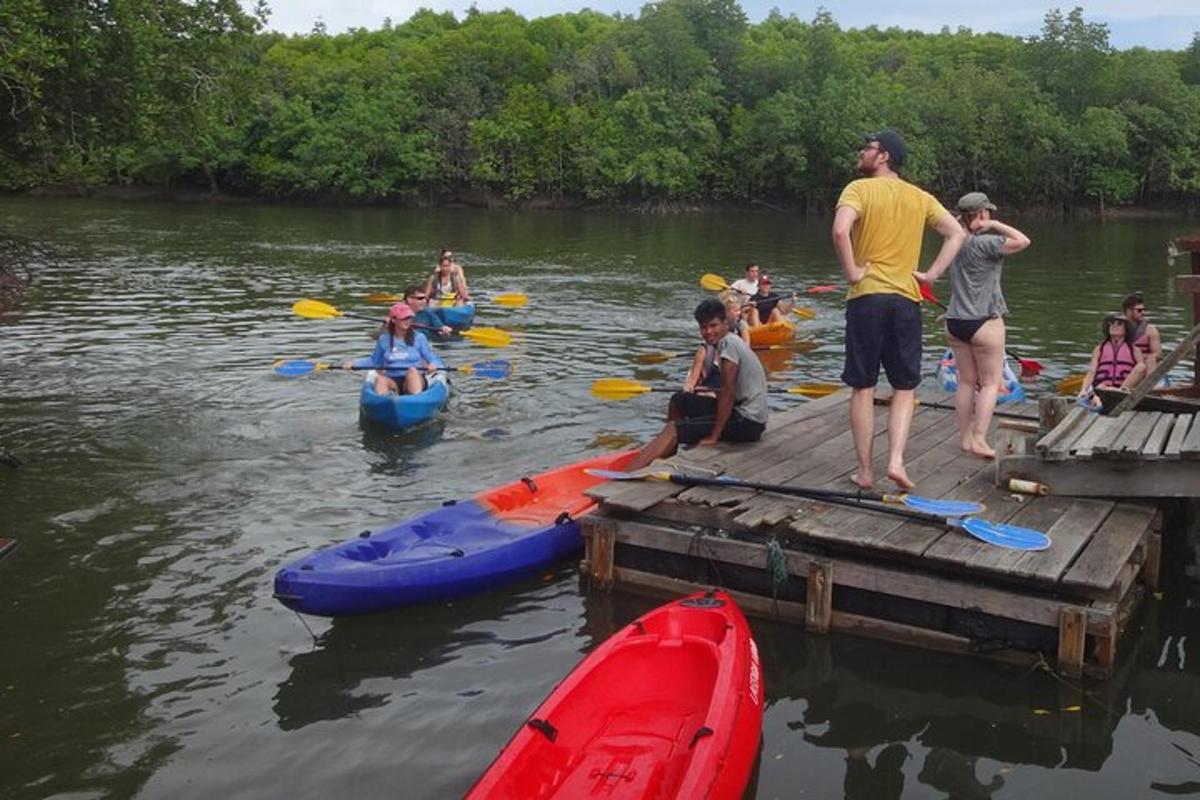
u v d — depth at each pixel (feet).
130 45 46.52
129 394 34.78
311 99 171.32
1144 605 19.76
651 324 52.19
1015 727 15.24
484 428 30.94
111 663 16.84
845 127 164.04
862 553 18.19
